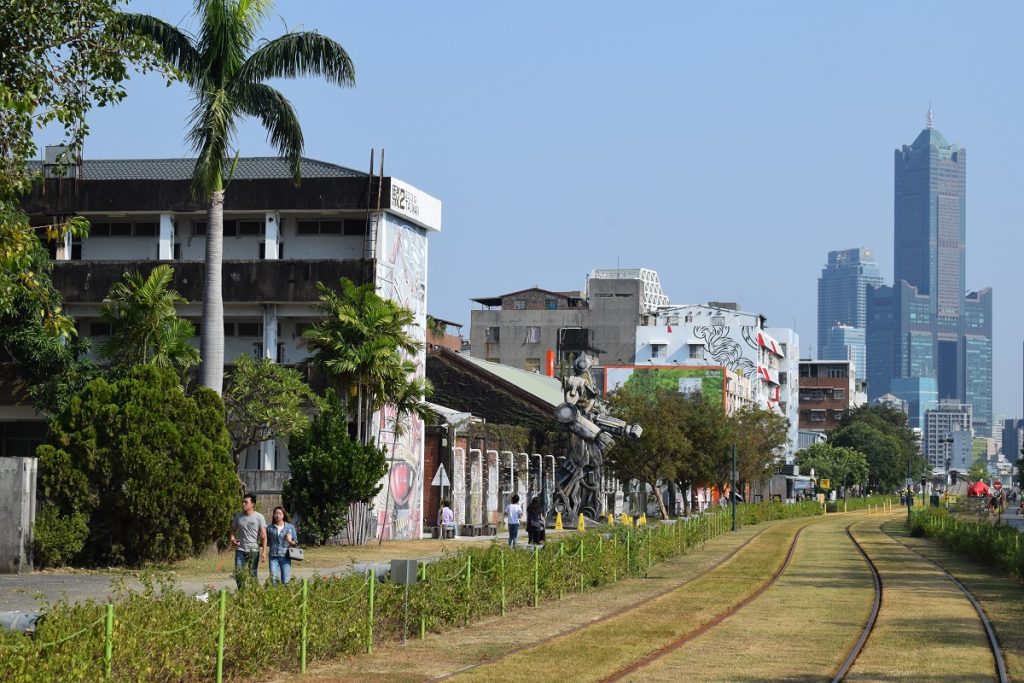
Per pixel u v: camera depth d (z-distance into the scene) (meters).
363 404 51.56
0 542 31.77
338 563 38.12
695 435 90.00
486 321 140.50
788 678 18.86
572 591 32.56
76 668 13.26
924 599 31.72
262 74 40.44
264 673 18.16
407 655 20.73
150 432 33.84
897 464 183.00
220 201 39.72
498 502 76.12
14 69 20.38
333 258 58.22
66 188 57.28
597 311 141.38
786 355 183.00
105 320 47.56
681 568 43.09
